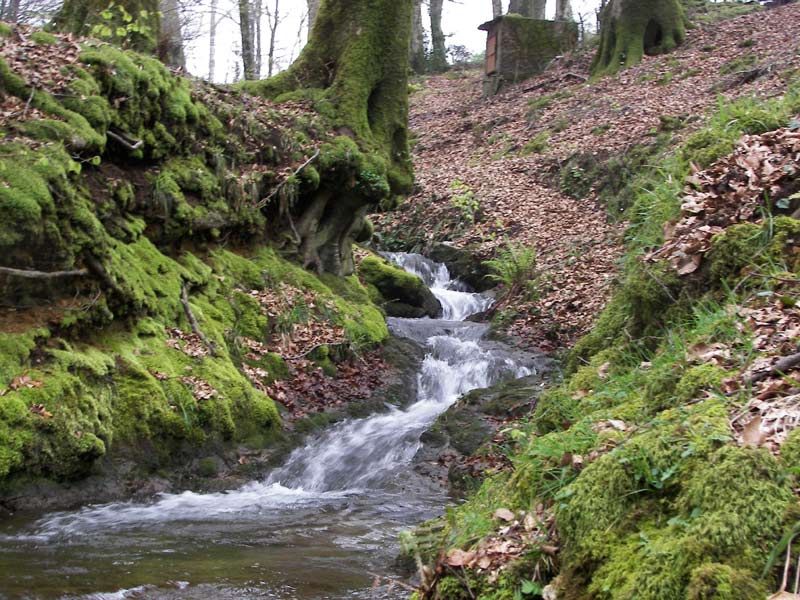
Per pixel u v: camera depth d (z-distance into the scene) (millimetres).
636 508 3170
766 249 5074
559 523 3330
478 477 7395
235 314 9672
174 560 5059
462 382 10805
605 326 6496
